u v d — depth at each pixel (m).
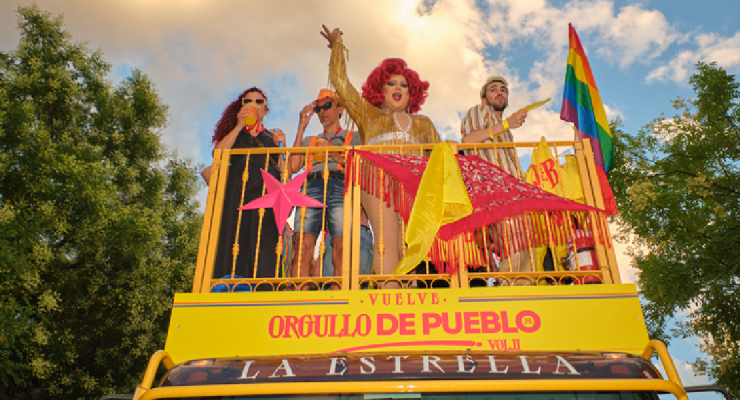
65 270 13.36
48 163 11.39
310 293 3.46
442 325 3.31
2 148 11.38
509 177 3.96
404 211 4.00
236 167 5.36
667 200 10.55
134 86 17.12
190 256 16.86
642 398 2.42
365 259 5.37
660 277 10.36
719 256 9.88
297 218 5.25
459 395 2.45
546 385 2.41
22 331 10.41
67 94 14.29
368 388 2.41
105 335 14.23
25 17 14.77
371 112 5.32
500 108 6.20
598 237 3.74
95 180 12.19
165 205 17.34
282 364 2.59
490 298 3.37
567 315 3.28
